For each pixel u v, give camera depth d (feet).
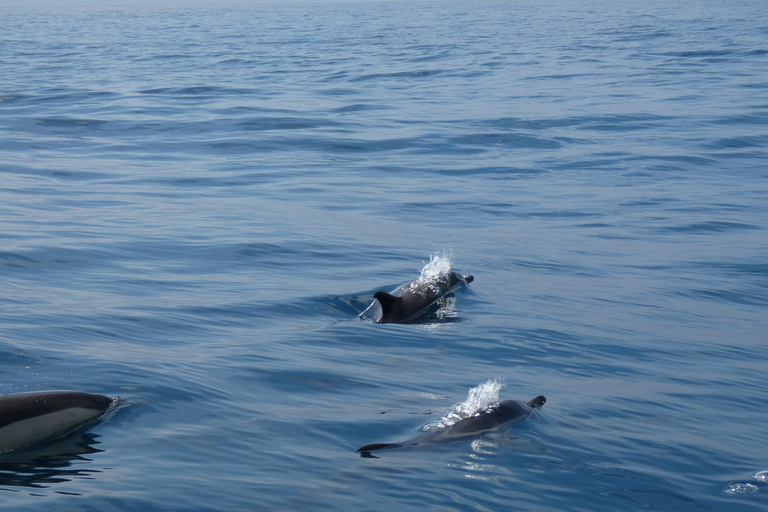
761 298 35.53
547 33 247.91
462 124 87.92
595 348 27.99
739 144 76.07
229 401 21.42
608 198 56.54
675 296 35.50
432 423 20.18
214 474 17.10
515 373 25.05
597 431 20.40
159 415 20.20
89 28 340.59
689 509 16.81
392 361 25.79
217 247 41.11
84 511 15.37
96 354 24.67
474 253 42.04
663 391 23.95
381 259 40.01
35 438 18.39
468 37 236.43
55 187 56.80
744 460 19.19
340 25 334.85
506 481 17.43
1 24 394.32
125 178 61.11
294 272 37.22
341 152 74.08
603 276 38.52
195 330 28.25
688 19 308.19
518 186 60.54
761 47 177.58
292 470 17.44
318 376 23.90
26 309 29.40
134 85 124.47
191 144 77.51
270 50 198.08
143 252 39.75
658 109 97.04
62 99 107.96
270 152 73.87
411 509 16.05
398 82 129.59
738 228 48.44
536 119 90.79
